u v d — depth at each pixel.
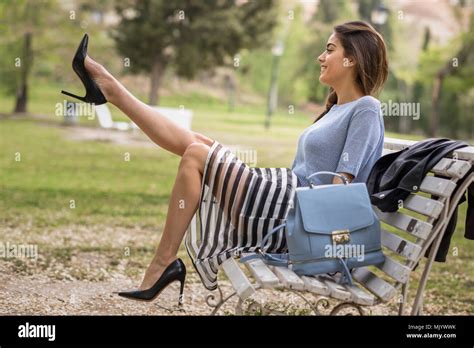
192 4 30.61
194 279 5.31
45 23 28.17
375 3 40.75
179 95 44.09
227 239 3.58
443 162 3.38
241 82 48.47
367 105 3.75
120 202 8.83
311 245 3.27
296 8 46.91
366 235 3.33
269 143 18.48
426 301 4.91
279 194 3.60
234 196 3.55
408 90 40.66
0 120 22.25
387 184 3.52
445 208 3.31
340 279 3.37
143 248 6.26
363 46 3.86
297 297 4.90
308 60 47.69
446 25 42.03
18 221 7.20
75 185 10.15
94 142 16.91
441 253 3.62
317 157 3.85
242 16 31.25
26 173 11.18
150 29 29.77
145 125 3.80
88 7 30.27
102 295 4.72
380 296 3.28
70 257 5.75
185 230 3.57
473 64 35.78
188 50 30.69
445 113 39.62
